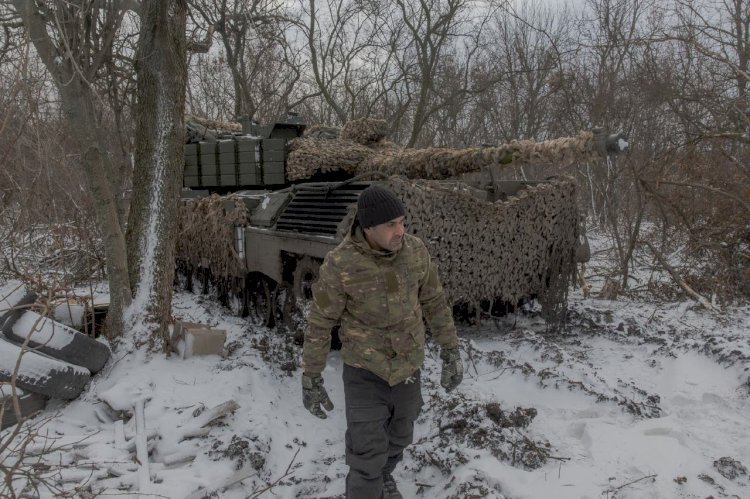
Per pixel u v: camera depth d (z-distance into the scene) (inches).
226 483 127.3
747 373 169.9
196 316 289.1
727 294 285.0
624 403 158.6
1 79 172.9
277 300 272.7
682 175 338.3
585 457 133.8
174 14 202.4
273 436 149.9
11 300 162.1
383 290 99.7
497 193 233.8
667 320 243.3
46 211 266.7
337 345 232.7
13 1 159.6
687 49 344.8
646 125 407.5
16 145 209.2
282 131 318.0
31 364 153.6
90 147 182.7
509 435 140.4
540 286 240.2
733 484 120.4
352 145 294.0
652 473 124.0
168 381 174.4
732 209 314.3
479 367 191.9
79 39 176.9
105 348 180.2
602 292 311.9
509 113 714.2
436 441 142.3
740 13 382.6
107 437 145.5
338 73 684.7
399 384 106.6
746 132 306.7
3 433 145.1
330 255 101.9
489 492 116.7
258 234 261.3
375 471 103.8
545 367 185.8
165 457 136.2
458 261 216.5
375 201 94.5
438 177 235.0
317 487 129.8
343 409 174.9
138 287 200.4
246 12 531.2
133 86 235.5
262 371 192.2
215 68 694.5
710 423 149.0
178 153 205.9
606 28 454.0
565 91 496.4
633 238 320.5
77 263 291.9
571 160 184.9
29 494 115.4
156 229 202.5
